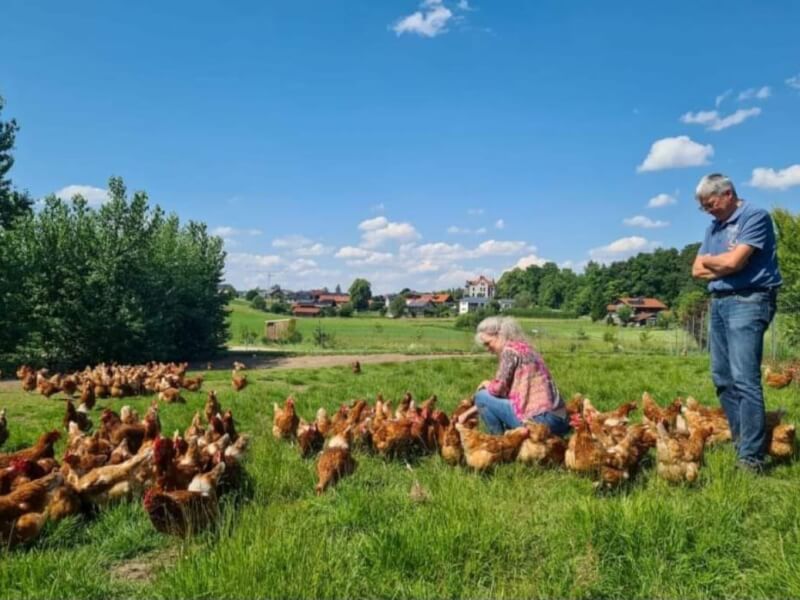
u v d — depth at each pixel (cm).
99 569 410
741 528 423
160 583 371
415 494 498
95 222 3111
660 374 1359
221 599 343
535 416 664
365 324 8500
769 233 592
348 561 384
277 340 5150
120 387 1394
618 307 9994
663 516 411
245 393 1277
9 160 3247
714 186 607
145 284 3195
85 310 2880
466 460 606
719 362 645
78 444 673
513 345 703
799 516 427
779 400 970
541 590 355
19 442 861
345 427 701
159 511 445
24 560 404
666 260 10994
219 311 3950
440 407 1015
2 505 448
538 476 573
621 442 571
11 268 2677
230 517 457
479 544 393
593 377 1296
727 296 608
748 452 584
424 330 6831
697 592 346
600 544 393
